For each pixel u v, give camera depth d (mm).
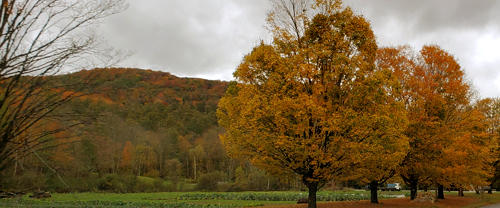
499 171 38375
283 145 12570
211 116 85500
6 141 4148
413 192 23281
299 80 13523
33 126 4383
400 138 14883
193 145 74250
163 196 39562
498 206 23078
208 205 27344
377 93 13234
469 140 20047
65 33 4723
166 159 62125
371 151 13016
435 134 19406
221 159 70125
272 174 14977
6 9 4387
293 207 19266
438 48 21281
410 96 19938
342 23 13938
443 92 20328
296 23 14828
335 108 13305
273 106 12469
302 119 12766
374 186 21656
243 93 13977
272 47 14312
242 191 54094
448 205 22438
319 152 12266
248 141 13484
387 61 20625
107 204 27875
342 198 33125
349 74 13352
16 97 4262
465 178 20578
